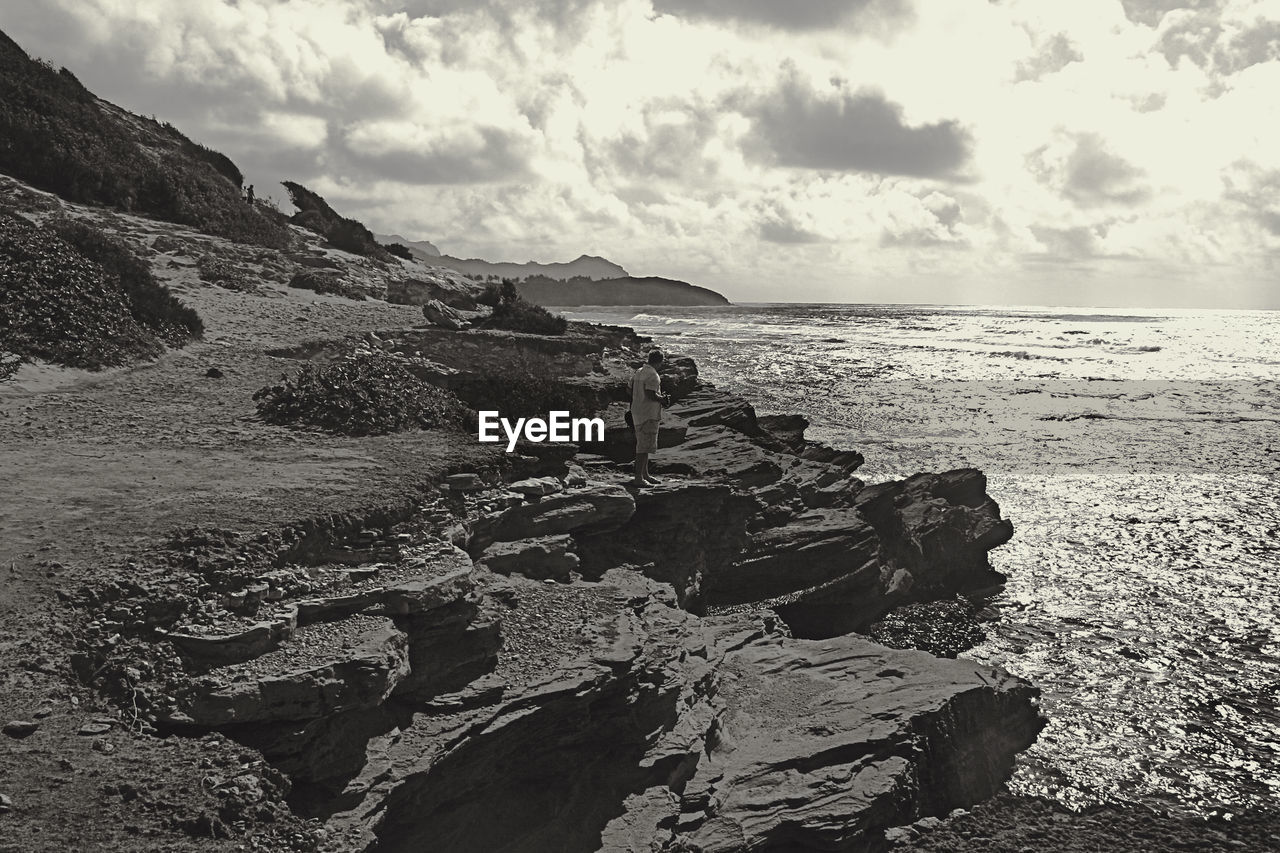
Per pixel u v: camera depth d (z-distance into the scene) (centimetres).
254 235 4200
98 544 909
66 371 1753
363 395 1609
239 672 766
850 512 2083
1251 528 2906
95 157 3794
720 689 1326
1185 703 1753
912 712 1313
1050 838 1289
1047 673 1888
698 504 1631
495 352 2481
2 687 695
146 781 641
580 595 1223
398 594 916
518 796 962
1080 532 2861
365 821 746
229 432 1474
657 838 966
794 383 5828
